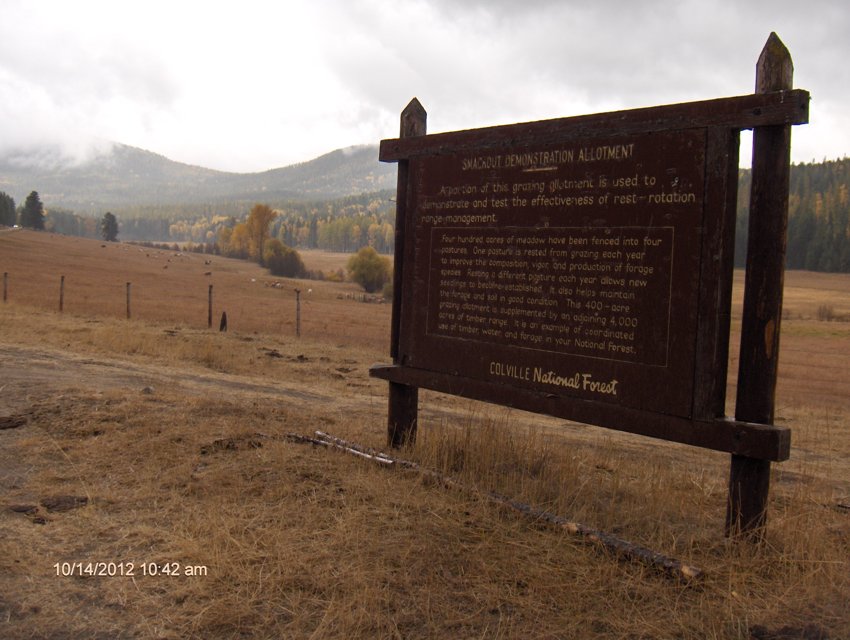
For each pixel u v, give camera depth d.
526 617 3.59
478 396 5.85
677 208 4.62
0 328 14.92
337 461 5.89
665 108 4.66
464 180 6.01
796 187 177.00
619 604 3.76
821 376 32.75
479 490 5.20
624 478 6.15
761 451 4.27
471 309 5.95
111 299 48.19
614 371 4.96
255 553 4.05
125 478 5.31
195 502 4.88
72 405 7.33
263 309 54.03
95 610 3.49
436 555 4.18
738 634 3.51
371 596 3.62
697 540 4.62
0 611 3.44
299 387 11.57
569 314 5.24
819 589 3.97
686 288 4.58
